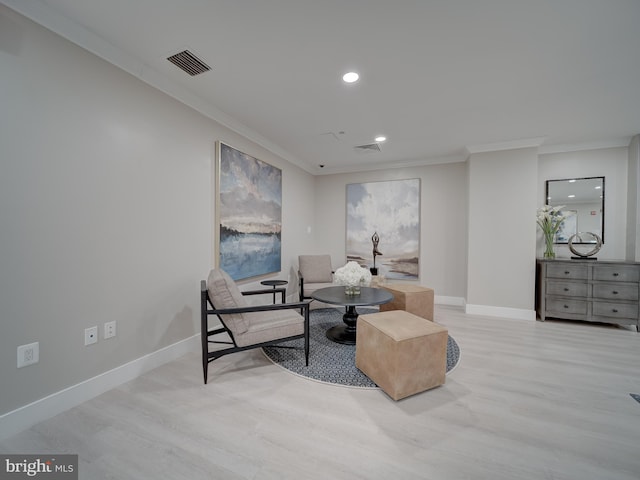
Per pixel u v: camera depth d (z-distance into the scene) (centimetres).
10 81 148
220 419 165
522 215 374
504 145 377
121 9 158
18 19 151
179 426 159
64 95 171
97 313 189
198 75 225
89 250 185
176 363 238
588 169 380
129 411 172
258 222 365
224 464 133
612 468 131
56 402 168
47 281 164
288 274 448
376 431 156
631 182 354
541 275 364
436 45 188
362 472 128
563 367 233
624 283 325
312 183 532
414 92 249
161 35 180
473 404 181
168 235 241
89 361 185
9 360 150
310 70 218
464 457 137
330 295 299
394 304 350
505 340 294
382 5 155
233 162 314
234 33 178
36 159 159
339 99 263
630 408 177
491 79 228
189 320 262
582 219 384
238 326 214
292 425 160
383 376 194
